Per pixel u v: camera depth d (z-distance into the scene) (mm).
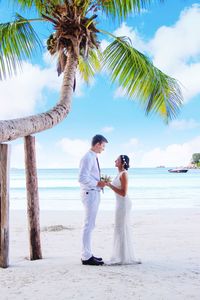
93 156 5453
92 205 5391
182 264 5477
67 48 6191
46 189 34375
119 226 5516
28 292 3982
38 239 6012
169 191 30859
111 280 4453
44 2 6465
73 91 6051
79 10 6086
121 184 5602
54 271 4918
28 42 7023
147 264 5465
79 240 8398
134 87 7605
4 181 5172
